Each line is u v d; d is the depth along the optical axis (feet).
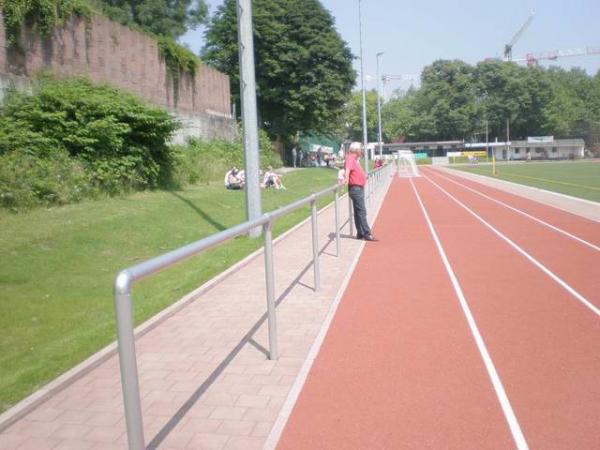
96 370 16.89
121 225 40.24
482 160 331.36
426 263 30.96
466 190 90.63
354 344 18.37
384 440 12.30
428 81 386.93
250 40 38.55
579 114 385.70
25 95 52.01
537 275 27.20
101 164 52.90
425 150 382.01
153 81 94.68
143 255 34.58
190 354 17.98
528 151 341.21
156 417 13.73
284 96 165.68
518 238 38.55
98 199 50.21
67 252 32.53
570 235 39.17
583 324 19.60
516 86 362.33
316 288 25.29
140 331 19.89
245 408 14.06
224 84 132.16
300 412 13.71
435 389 14.73
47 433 13.17
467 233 41.78
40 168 45.29
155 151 63.21
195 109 113.50
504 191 84.64
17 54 58.90
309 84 166.40
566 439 12.09
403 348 17.81
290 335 19.51
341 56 165.27
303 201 22.34
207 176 81.82
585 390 14.39
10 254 30.50
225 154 99.09
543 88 366.22
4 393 15.17
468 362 16.46
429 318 20.85
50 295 25.39
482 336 18.66
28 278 27.53
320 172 140.77
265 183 83.25
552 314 20.84
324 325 20.43
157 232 40.55
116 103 55.47
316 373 16.06
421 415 13.35
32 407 14.38
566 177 119.14
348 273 29.09
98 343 19.07
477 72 376.68
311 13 162.20
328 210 61.11
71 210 43.57
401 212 58.95
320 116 169.58
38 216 39.86
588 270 27.99
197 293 25.18
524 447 11.84
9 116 49.65
